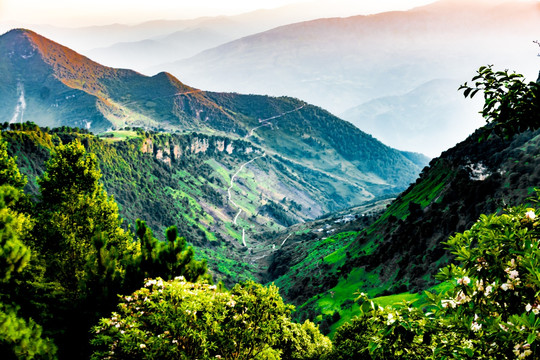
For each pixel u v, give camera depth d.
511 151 123.94
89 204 32.59
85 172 34.81
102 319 15.99
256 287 19.69
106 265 20.00
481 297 7.06
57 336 17.70
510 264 6.85
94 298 19.11
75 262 27.17
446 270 7.89
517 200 101.06
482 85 8.09
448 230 121.62
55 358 10.89
